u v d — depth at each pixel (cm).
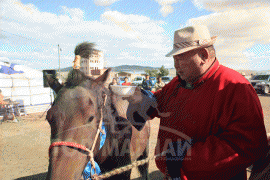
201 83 104
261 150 88
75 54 124
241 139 87
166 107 123
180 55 102
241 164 93
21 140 359
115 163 134
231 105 94
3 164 289
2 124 468
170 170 98
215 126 99
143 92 137
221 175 95
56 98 109
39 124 456
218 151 86
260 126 89
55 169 90
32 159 301
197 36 98
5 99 604
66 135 98
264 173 103
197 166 89
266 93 920
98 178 104
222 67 108
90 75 125
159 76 805
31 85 785
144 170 198
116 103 142
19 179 254
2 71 714
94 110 110
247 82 102
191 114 104
